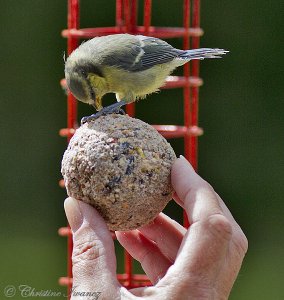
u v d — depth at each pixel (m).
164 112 13.19
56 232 13.56
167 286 4.75
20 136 13.91
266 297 13.03
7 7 13.81
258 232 13.48
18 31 13.83
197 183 5.16
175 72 12.69
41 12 13.79
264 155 13.63
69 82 7.90
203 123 13.72
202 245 4.79
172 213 12.39
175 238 6.02
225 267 4.93
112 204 5.30
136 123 5.55
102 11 13.10
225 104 13.79
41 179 13.77
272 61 13.73
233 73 13.75
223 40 13.77
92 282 4.90
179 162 5.41
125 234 6.16
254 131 13.66
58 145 13.88
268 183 13.63
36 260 13.15
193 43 9.14
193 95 8.83
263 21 13.74
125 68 8.02
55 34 13.77
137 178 5.32
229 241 4.86
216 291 4.82
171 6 13.33
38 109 13.88
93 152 5.35
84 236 5.13
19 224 13.66
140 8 13.32
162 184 5.37
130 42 8.17
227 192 13.62
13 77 13.88
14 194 13.77
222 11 13.75
